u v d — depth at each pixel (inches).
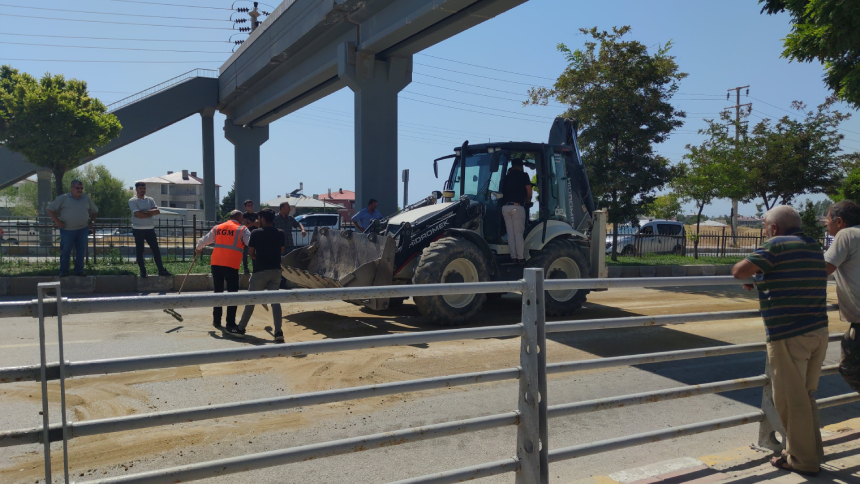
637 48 650.8
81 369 85.7
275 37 890.1
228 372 222.7
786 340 134.3
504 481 142.6
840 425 171.2
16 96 779.4
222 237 297.3
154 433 164.7
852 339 146.0
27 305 82.6
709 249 877.2
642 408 200.7
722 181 826.8
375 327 317.1
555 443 169.2
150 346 263.3
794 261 135.0
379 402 195.8
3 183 1092.5
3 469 140.9
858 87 333.1
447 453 158.4
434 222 340.5
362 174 741.3
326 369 229.6
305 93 1017.5
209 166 1359.5
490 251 333.1
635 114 660.7
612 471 151.3
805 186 1027.9
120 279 442.9
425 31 647.1
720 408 203.5
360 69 729.0
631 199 679.1
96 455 150.0
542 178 370.6
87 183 2244.1
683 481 129.3
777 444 148.7
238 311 358.9
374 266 302.0
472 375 111.3
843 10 312.2
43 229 570.3
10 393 194.1
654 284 134.1
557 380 229.1
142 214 445.4
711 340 311.3
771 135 1048.8
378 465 149.6
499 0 543.5
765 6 396.5
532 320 113.3
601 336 312.2
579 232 406.0
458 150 393.4
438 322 318.0
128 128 1179.3
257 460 95.0
